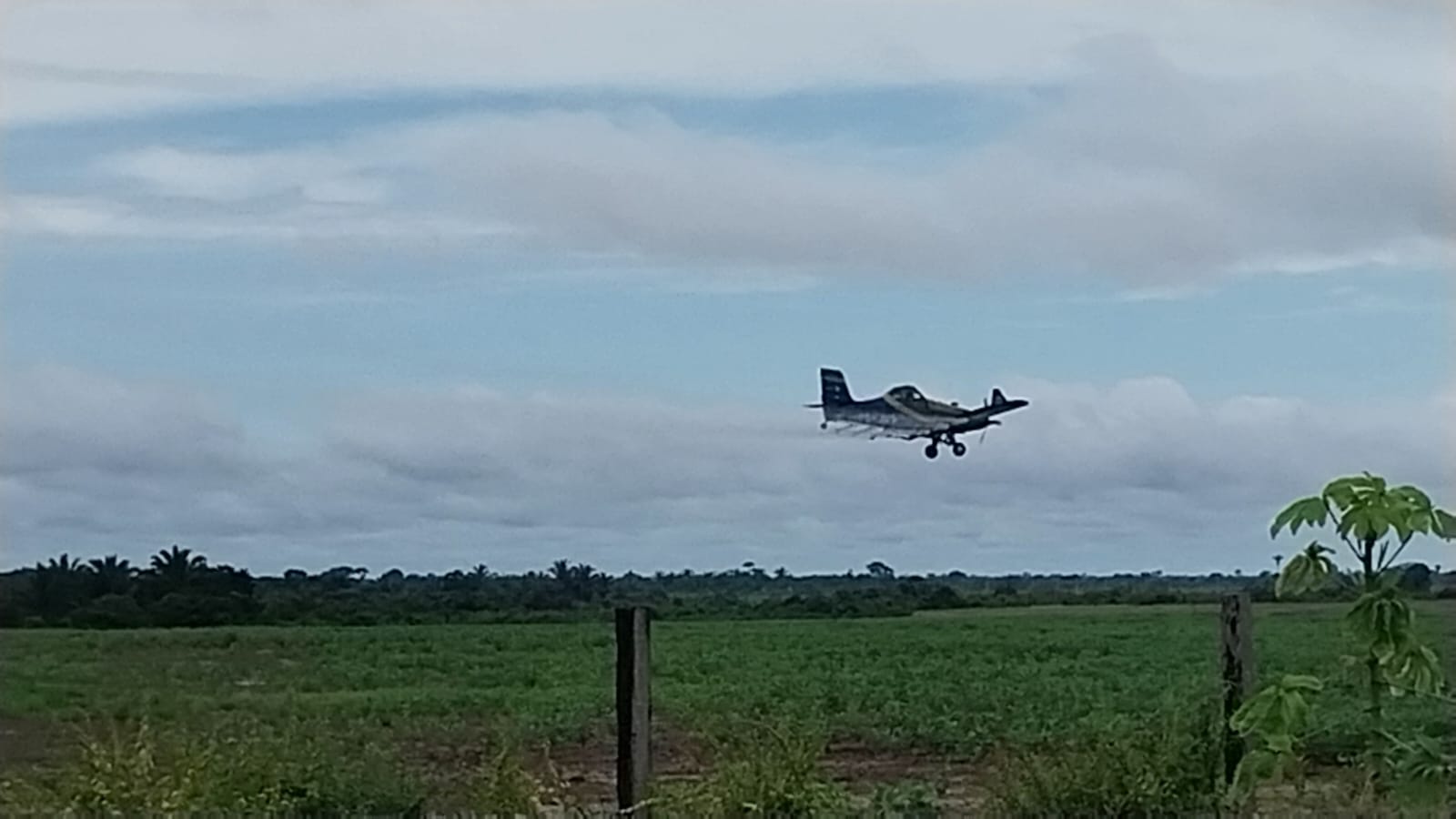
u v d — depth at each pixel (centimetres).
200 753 885
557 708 1393
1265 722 692
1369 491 666
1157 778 834
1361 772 740
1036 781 851
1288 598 728
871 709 1362
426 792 902
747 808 850
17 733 1066
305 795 873
